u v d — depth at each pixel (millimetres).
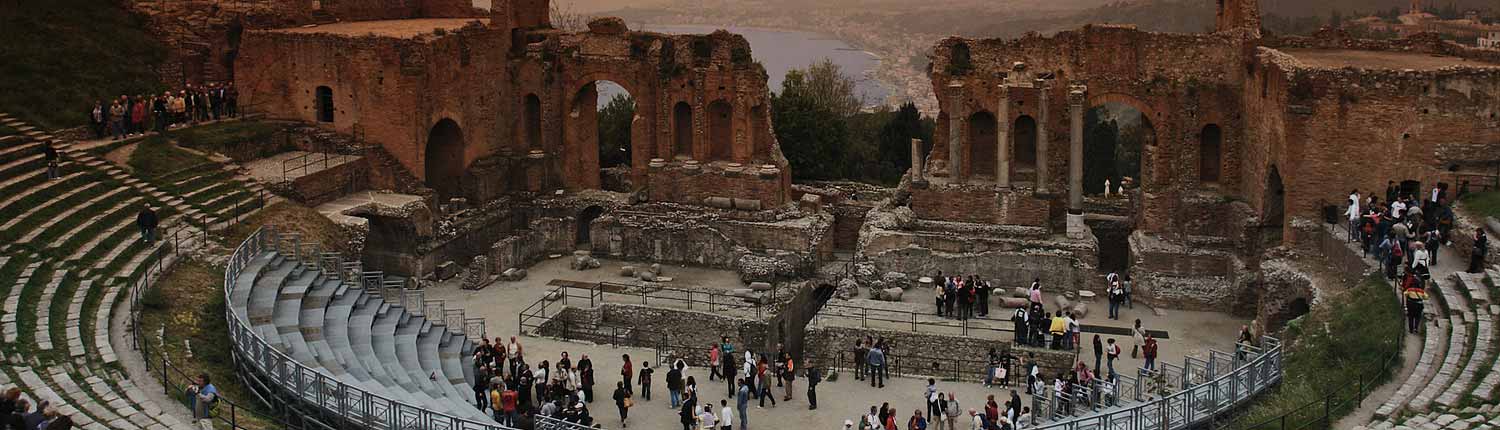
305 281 56094
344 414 43500
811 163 94438
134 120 67875
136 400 42250
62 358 44750
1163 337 61406
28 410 37281
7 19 70688
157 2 75812
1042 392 52312
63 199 58875
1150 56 67375
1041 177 68188
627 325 64750
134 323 48531
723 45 72188
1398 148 59250
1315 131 59969
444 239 70812
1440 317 48500
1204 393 46656
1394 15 122375
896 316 62438
